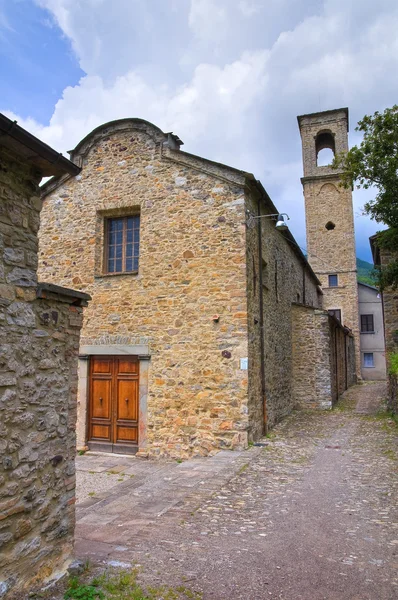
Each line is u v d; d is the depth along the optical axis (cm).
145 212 1037
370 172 1187
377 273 1333
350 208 2847
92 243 1079
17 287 359
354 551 439
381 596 358
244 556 427
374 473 716
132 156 1066
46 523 375
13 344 350
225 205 970
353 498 599
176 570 397
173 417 954
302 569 402
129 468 888
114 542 464
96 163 1102
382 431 1068
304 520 523
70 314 422
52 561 378
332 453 860
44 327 388
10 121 325
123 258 1080
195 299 969
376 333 3108
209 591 361
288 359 1420
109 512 569
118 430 1012
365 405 1591
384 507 562
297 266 1703
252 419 940
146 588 362
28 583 349
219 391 927
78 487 756
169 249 1005
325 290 2839
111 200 1073
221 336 938
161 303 996
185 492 641
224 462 800
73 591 351
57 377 400
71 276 1089
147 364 991
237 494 625
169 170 1027
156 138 1044
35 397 371
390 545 452
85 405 1036
